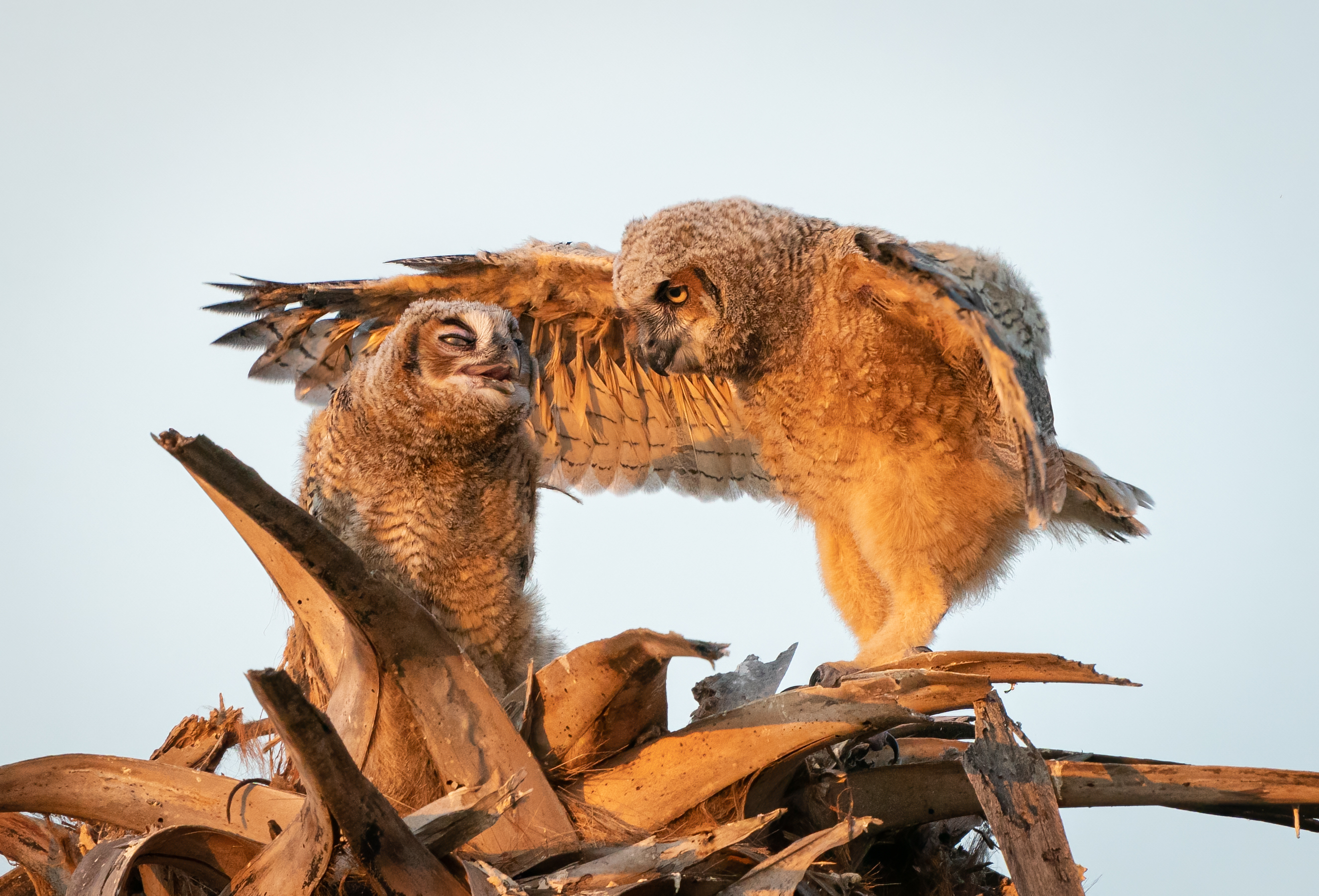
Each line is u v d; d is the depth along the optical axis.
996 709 11.74
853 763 13.30
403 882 10.05
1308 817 12.49
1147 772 12.26
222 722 14.62
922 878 13.70
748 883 10.39
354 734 11.95
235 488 10.07
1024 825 11.29
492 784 11.55
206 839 11.31
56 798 11.84
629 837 11.72
